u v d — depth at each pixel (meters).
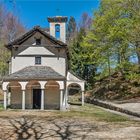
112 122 25.16
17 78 37.72
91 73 65.12
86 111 35.72
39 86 39.88
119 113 33.41
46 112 34.00
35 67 40.16
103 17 43.31
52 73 38.69
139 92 46.34
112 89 51.84
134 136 18.45
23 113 32.50
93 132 20.08
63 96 38.75
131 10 39.44
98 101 45.50
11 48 40.97
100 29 44.53
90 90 60.91
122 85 50.97
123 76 51.91
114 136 18.53
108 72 47.97
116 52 44.31
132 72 42.22
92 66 64.94
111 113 33.41
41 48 40.78
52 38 40.62
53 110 36.94
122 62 41.75
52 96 39.75
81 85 44.53
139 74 41.00
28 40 40.88
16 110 36.34
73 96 61.78
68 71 45.41
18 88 39.84
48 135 19.08
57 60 40.75
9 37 65.12
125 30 39.19
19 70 40.19
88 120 26.55
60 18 44.47
